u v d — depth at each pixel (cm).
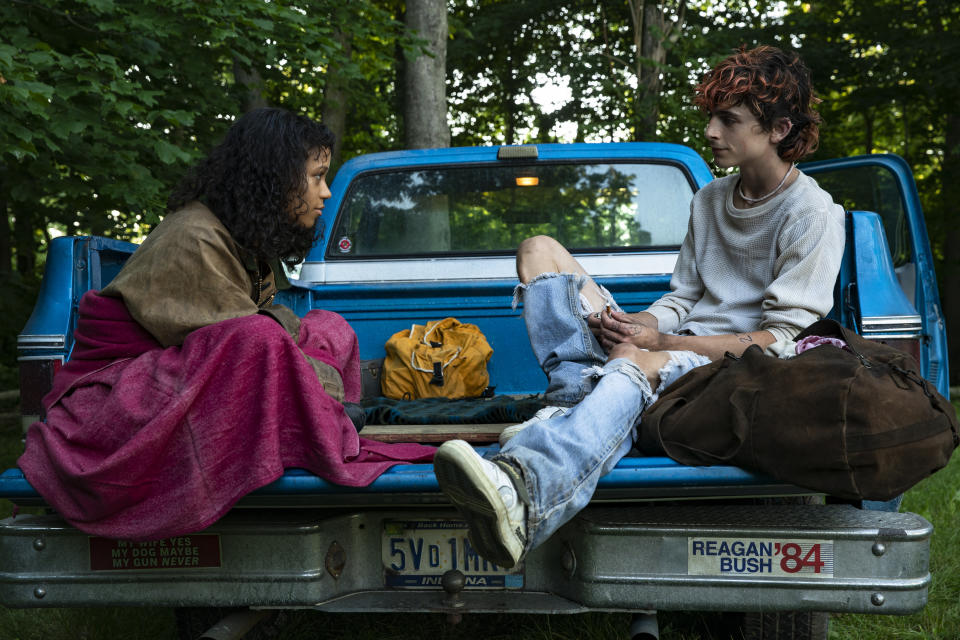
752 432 182
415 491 190
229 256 212
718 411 188
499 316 357
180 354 197
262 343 192
